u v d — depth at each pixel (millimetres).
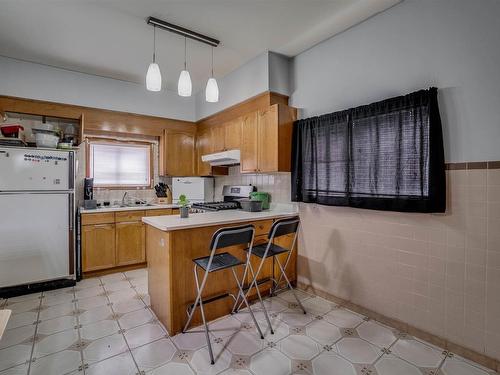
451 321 1851
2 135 2885
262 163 2926
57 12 2213
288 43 2721
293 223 2301
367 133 2230
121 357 1782
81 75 3379
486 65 1687
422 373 1655
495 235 1667
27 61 3064
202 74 3480
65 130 3428
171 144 4043
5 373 1627
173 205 3826
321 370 1677
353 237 2416
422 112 1902
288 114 2854
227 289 2377
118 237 3361
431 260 1937
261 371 1667
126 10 2201
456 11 1805
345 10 2201
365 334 2055
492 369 1680
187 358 1779
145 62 3123
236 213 2814
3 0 2053
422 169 1905
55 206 2879
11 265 2684
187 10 2207
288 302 2586
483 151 1702
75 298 2643
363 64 2344
